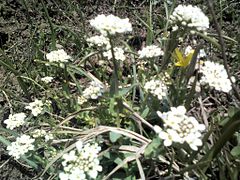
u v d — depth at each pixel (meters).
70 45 0.19
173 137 0.10
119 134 0.13
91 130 0.14
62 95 0.17
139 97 0.16
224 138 0.11
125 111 0.14
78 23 0.20
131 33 0.19
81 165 0.11
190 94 0.13
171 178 0.13
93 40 0.14
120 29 0.11
